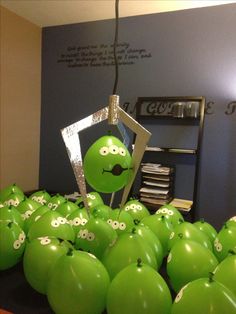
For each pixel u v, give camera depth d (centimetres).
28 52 281
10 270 90
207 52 237
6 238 83
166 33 249
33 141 298
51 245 77
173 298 72
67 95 293
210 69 237
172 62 249
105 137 87
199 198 244
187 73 245
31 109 291
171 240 89
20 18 267
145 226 94
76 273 63
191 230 90
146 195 237
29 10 255
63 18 271
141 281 60
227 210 237
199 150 232
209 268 71
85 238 87
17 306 71
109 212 108
